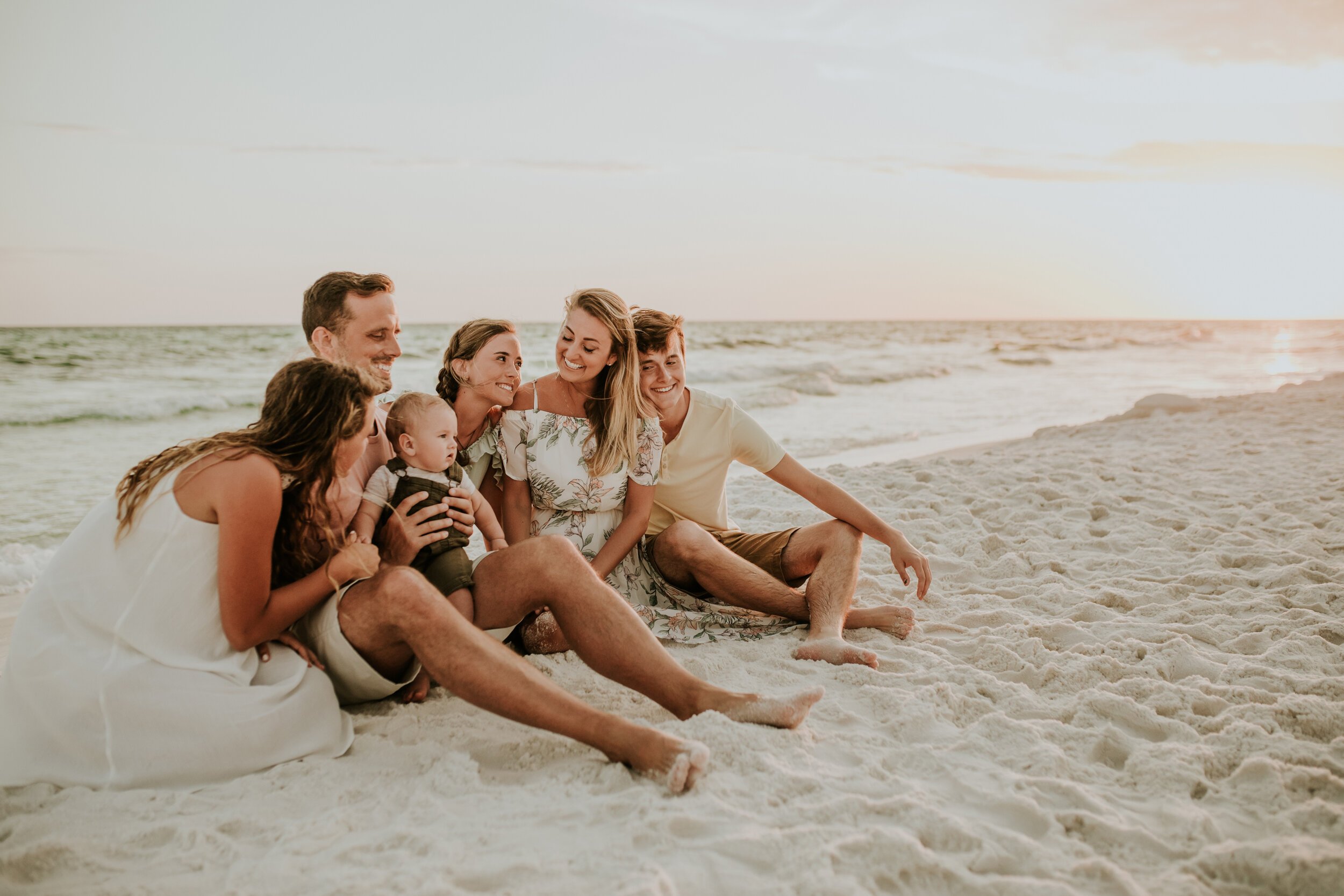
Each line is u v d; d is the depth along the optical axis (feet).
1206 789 6.96
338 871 5.77
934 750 7.62
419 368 78.33
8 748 7.16
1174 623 10.96
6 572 16.62
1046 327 244.22
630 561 11.23
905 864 5.82
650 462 10.82
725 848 6.00
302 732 7.52
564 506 10.84
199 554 7.16
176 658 7.19
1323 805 6.39
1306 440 24.54
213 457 7.11
